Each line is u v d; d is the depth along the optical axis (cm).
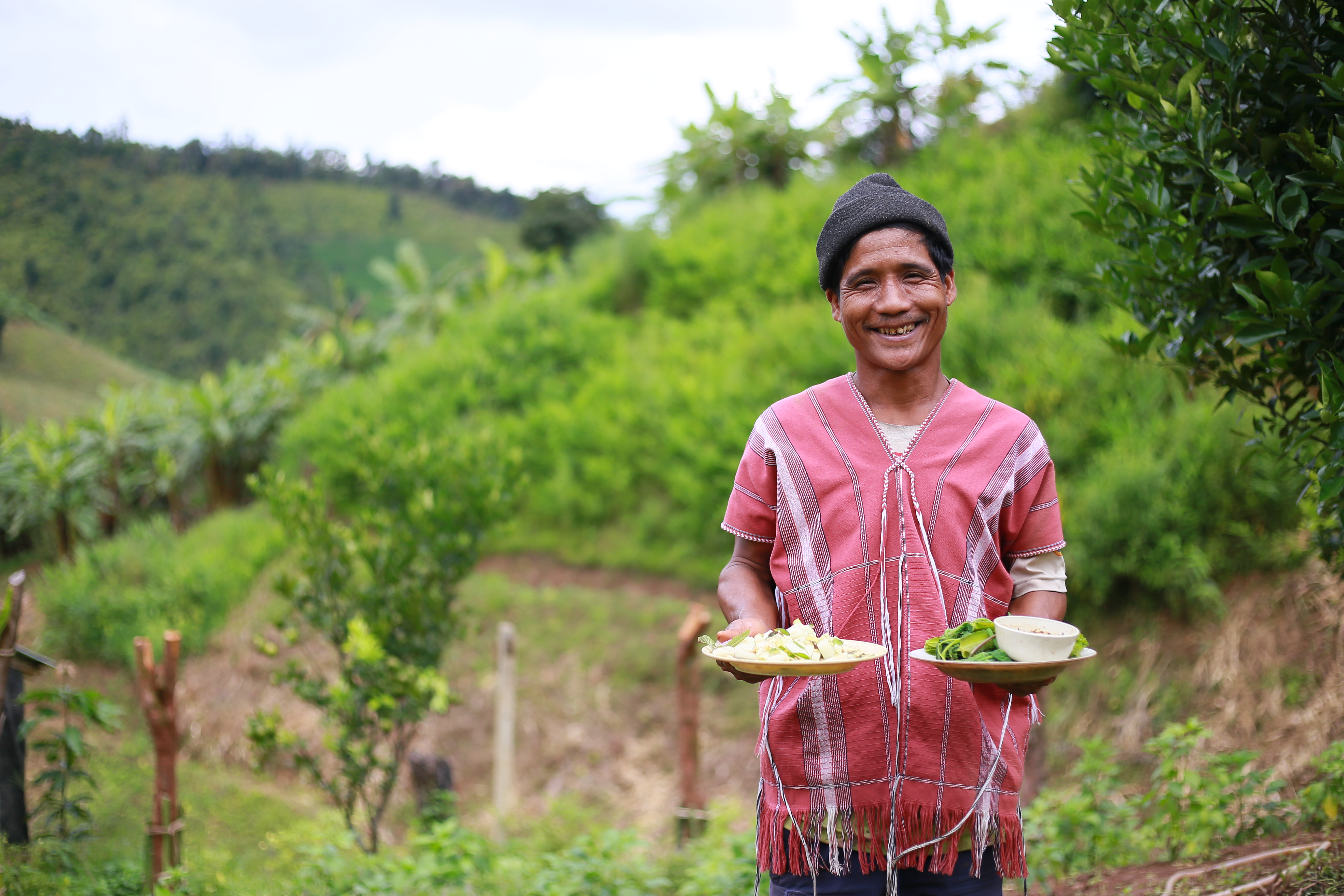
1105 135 266
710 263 1117
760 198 1177
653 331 1123
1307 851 296
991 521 172
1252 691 542
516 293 1430
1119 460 628
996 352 745
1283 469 269
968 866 168
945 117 1120
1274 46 207
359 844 546
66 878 437
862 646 160
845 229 173
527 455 1053
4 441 1437
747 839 454
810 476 174
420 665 574
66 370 1648
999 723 169
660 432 973
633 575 961
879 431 175
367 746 558
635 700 819
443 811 613
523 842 572
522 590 975
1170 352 262
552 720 820
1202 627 591
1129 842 395
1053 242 819
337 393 1343
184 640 1074
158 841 461
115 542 1421
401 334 1723
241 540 1241
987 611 172
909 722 165
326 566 575
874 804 166
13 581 381
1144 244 254
